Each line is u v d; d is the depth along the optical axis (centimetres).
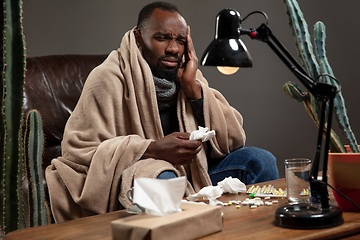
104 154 134
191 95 165
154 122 158
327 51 345
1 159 87
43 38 330
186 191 153
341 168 91
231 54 87
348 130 104
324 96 83
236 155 166
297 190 96
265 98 349
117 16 338
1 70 84
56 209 135
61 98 197
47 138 190
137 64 158
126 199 126
